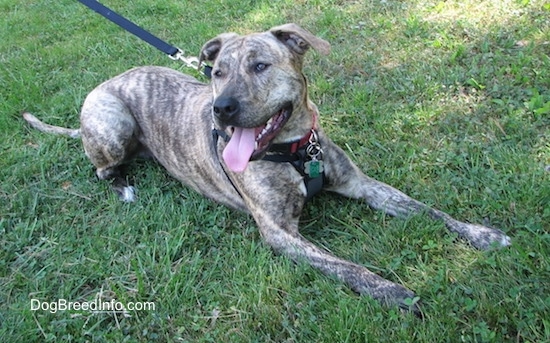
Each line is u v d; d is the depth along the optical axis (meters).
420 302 0.70
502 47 1.24
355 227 0.87
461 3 1.44
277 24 1.55
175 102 1.02
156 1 1.82
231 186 0.92
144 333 0.73
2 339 0.74
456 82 1.14
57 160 1.14
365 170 0.98
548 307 0.65
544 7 1.34
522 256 0.72
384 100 1.15
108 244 0.90
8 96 1.38
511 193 0.84
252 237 0.88
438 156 0.98
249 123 0.75
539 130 0.98
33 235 0.95
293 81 0.80
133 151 1.11
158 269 0.83
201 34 1.56
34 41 1.71
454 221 0.82
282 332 0.70
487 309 0.66
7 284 0.84
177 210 0.96
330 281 0.76
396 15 1.47
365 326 0.66
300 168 0.85
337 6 1.58
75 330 0.76
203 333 0.73
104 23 1.75
